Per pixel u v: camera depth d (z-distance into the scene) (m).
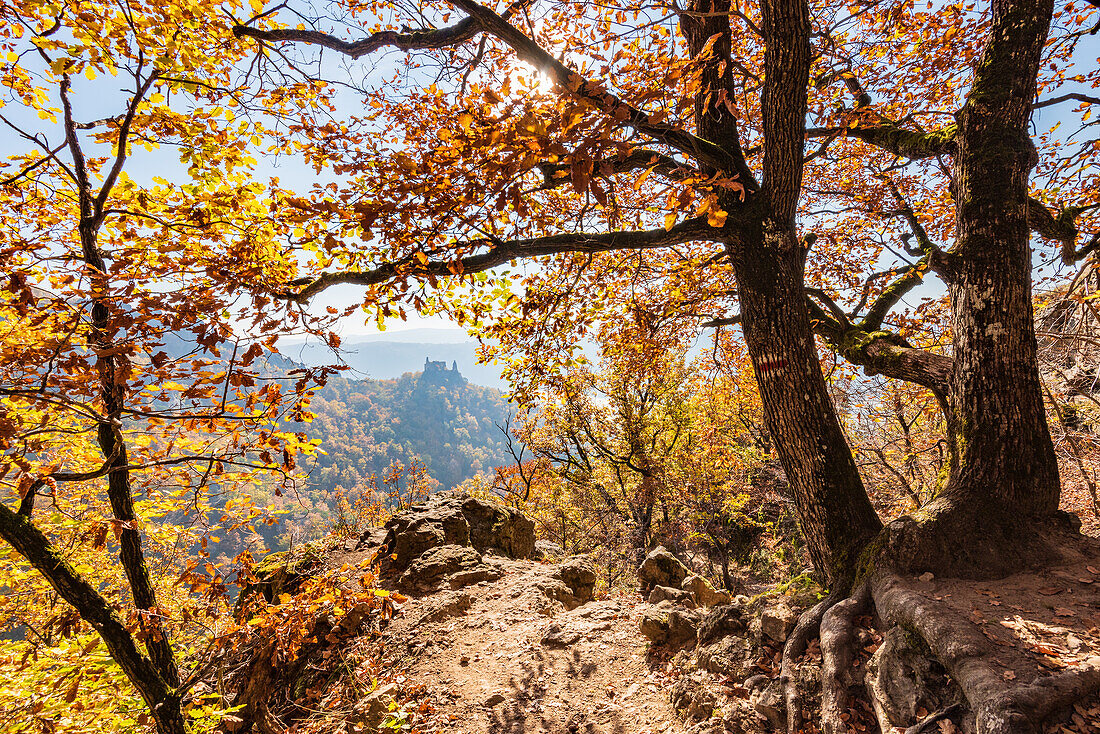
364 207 3.59
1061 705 2.57
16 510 4.00
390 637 6.46
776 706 3.79
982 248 4.05
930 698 3.12
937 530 3.86
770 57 4.24
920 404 9.40
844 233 9.45
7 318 3.38
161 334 2.75
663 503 20.03
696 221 4.84
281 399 3.01
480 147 2.86
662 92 2.72
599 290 7.77
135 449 3.98
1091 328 6.85
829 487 4.68
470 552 8.53
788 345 4.79
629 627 6.36
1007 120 4.18
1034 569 3.61
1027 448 3.87
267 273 4.21
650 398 19.64
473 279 5.48
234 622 4.51
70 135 4.36
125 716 4.92
